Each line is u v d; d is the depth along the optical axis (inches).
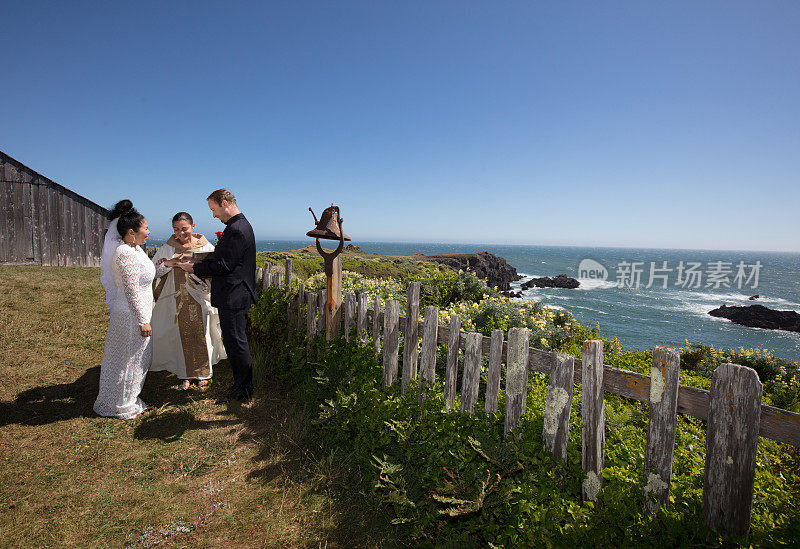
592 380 85.2
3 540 88.9
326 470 118.3
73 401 153.5
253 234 164.4
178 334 170.2
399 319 133.8
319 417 134.3
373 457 114.9
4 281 313.3
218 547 91.4
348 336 155.6
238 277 156.7
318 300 172.4
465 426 108.2
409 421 119.4
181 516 100.5
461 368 156.6
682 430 126.3
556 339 214.2
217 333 188.2
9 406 145.2
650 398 77.3
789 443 62.9
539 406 112.6
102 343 212.8
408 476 109.1
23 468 113.9
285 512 103.0
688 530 70.5
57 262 475.5
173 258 163.5
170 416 148.4
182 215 171.8
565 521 83.1
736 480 68.1
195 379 177.6
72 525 95.0
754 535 65.8
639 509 77.5
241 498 107.7
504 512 90.0
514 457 95.6
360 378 139.9
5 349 190.1
